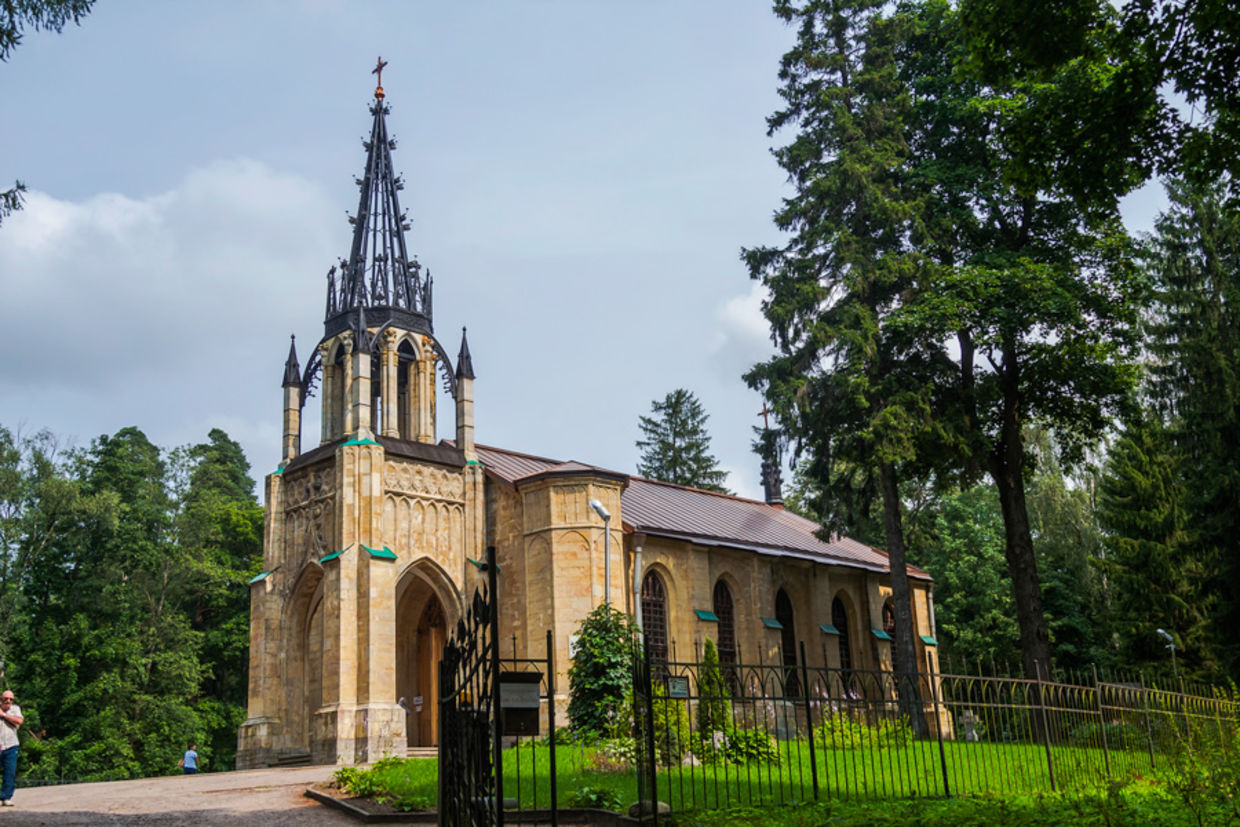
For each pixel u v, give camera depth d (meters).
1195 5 14.42
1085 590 58.75
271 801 19.08
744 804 15.95
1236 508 44.38
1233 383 44.84
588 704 29.80
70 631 54.56
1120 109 15.52
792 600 51.19
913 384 37.03
